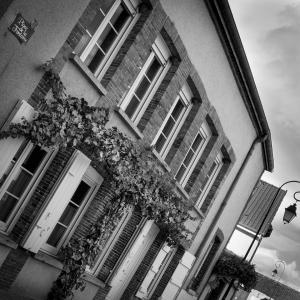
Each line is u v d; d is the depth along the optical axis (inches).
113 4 274.1
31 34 208.7
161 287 446.9
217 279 593.3
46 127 222.5
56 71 231.5
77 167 267.6
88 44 264.2
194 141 435.2
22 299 258.1
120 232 354.9
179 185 393.7
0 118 210.8
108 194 309.6
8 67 205.3
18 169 247.9
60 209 267.1
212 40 378.9
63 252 282.4
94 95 266.7
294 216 519.2
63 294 283.9
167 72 345.1
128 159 290.4
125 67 284.5
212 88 404.2
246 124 506.9
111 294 371.6
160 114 338.6
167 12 305.4
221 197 515.2
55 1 213.6
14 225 257.1
